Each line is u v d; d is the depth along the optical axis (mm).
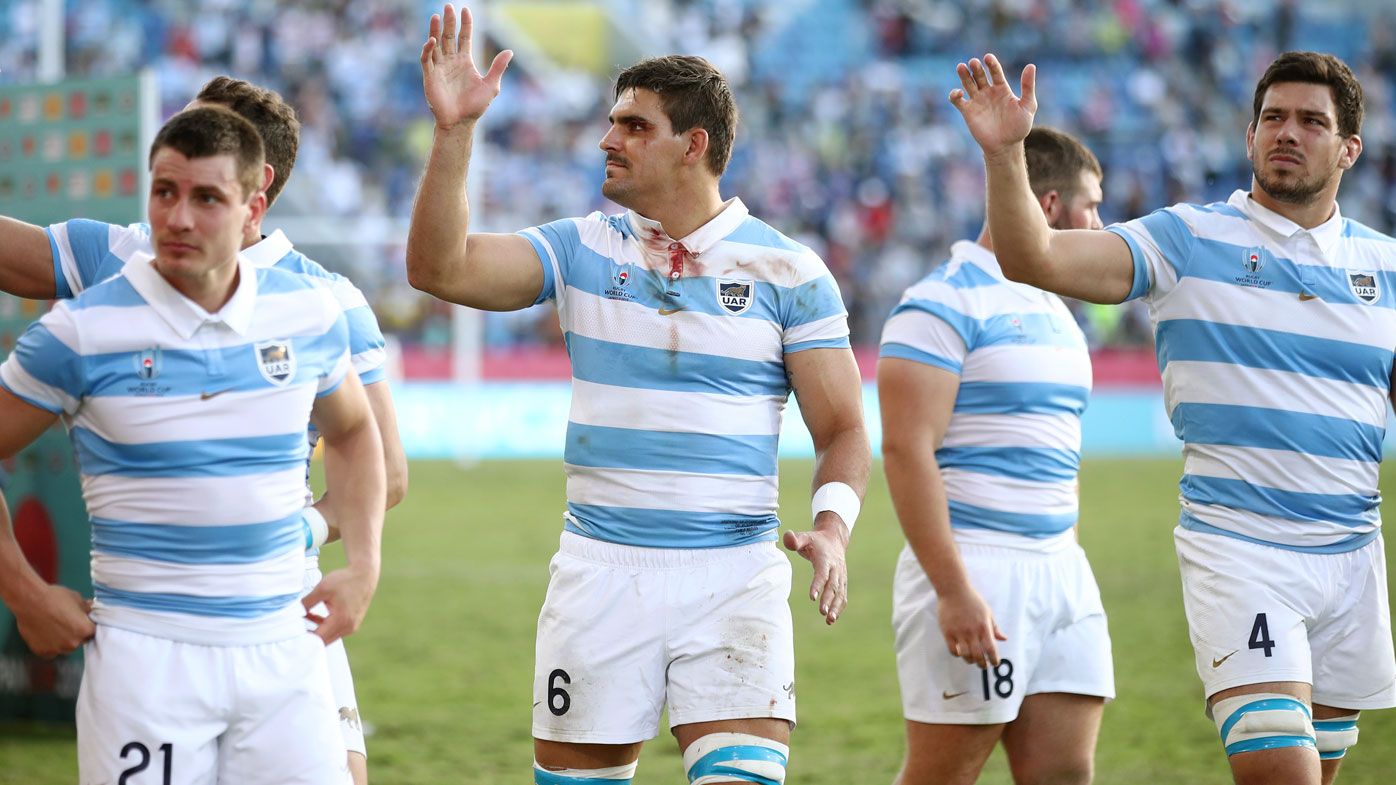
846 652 29125
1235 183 93188
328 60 85312
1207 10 100188
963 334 14078
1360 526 13641
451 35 11664
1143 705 24750
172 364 10086
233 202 9961
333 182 79750
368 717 23359
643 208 12500
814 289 12695
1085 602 14461
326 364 10773
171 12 85625
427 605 33219
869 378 74562
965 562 14125
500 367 67812
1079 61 98688
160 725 9969
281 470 10484
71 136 21172
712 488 12320
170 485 10102
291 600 10602
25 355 9969
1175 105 95812
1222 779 20188
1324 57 13344
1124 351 74000
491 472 59906
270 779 10297
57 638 10055
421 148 82688
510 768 20406
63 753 20406
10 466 21656
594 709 12203
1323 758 14102
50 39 38438
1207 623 13461
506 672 26750
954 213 87938
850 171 89750
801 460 65625
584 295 12492
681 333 12305
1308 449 13375
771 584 12477
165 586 10125
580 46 99938
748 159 89500
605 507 12383
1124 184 92062
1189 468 13922
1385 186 90688
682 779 20047
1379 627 13734
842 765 20859
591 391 12469
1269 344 13375
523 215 82688
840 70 100438
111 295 10117
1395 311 13656
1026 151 15258
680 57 12570
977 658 13430
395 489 13000
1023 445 14227
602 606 12250
